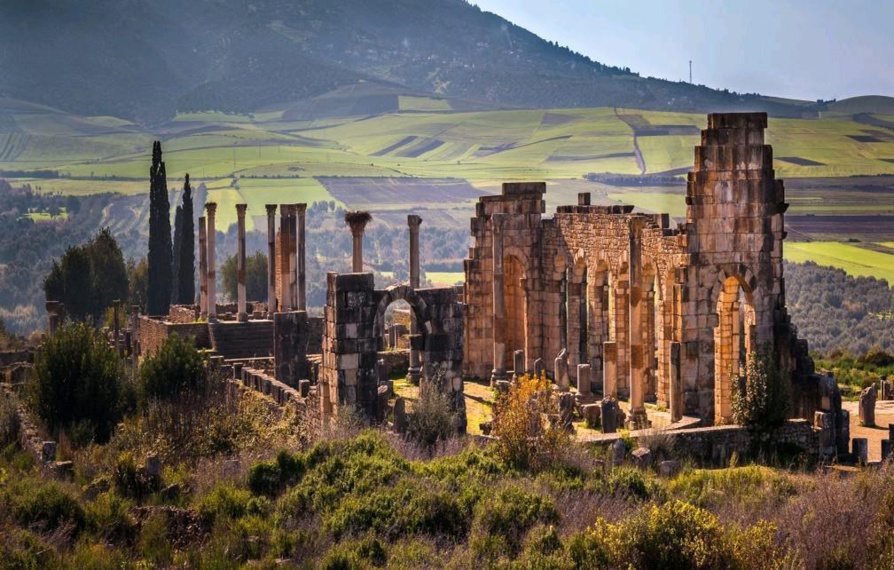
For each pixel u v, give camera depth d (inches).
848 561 2126.0
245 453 3122.5
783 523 2297.0
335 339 3280.0
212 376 4057.6
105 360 4158.5
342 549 2283.5
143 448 3265.3
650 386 4323.3
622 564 2138.3
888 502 2300.7
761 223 3801.7
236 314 5994.1
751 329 3796.8
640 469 2834.6
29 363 5556.1
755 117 3786.9
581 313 4579.2
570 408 3683.6
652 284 4352.9
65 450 3380.9
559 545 2231.8
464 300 4827.8
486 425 3503.9
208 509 2568.9
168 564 2310.5
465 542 2349.9
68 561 2262.6
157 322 5723.4
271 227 5610.2
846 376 4899.1
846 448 3383.4
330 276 3314.5
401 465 2728.8
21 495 2593.5
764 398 3282.5
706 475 2792.8
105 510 2529.5
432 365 3415.4
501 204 4714.6
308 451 2871.6
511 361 4916.3
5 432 3772.1
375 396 3319.4
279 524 2476.6
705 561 2110.0
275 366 4399.6
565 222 4566.9
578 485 2598.4
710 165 3769.7
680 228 3794.3
